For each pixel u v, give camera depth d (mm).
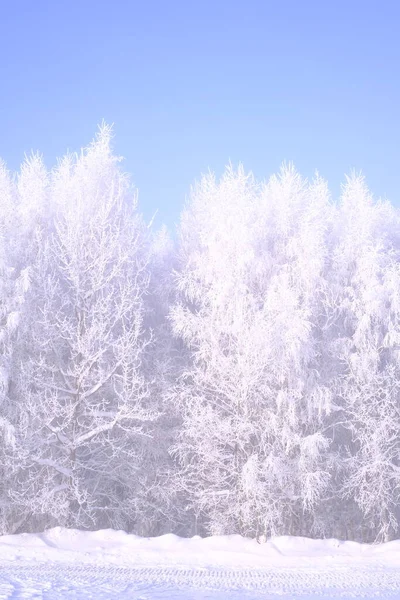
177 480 18609
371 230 21156
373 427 18656
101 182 21375
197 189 22422
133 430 17641
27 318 17578
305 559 14531
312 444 17031
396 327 19281
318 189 21453
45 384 17359
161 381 19688
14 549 14344
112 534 16234
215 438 18281
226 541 16094
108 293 18891
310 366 19312
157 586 10219
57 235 20172
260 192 21578
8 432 16219
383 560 14359
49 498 16844
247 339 17969
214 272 19359
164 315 21328
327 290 19828
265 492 17141
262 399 17875
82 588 9703
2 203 19734
